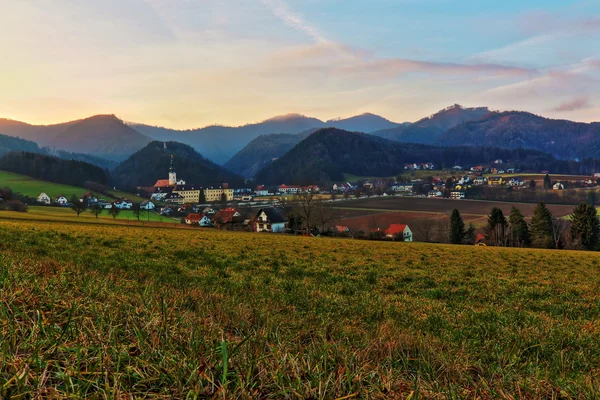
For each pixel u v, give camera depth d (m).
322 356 4.05
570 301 14.03
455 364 4.77
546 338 8.04
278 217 106.06
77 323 3.98
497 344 7.24
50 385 2.87
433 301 12.80
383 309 10.62
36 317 4.09
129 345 3.72
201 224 117.19
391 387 3.72
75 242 22.80
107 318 4.39
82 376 3.04
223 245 29.70
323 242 41.03
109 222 75.12
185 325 4.75
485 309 11.66
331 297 12.00
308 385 3.37
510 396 3.92
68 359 3.26
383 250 33.62
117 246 22.84
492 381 4.39
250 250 27.17
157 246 24.77
